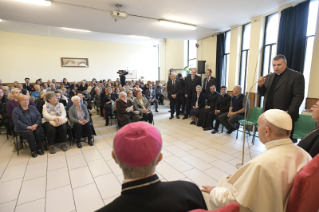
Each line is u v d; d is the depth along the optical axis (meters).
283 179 0.79
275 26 3.72
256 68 3.85
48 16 3.62
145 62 10.41
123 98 3.70
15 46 7.50
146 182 0.54
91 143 3.12
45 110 2.87
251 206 0.84
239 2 3.12
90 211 1.58
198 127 4.18
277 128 0.92
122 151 0.54
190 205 0.55
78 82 8.89
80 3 3.04
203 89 5.22
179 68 8.19
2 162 2.49
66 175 2.16
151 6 3.22
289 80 2.04
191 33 5.18
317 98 2.89
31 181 2.04
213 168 2.29
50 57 8.19
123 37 8.33
